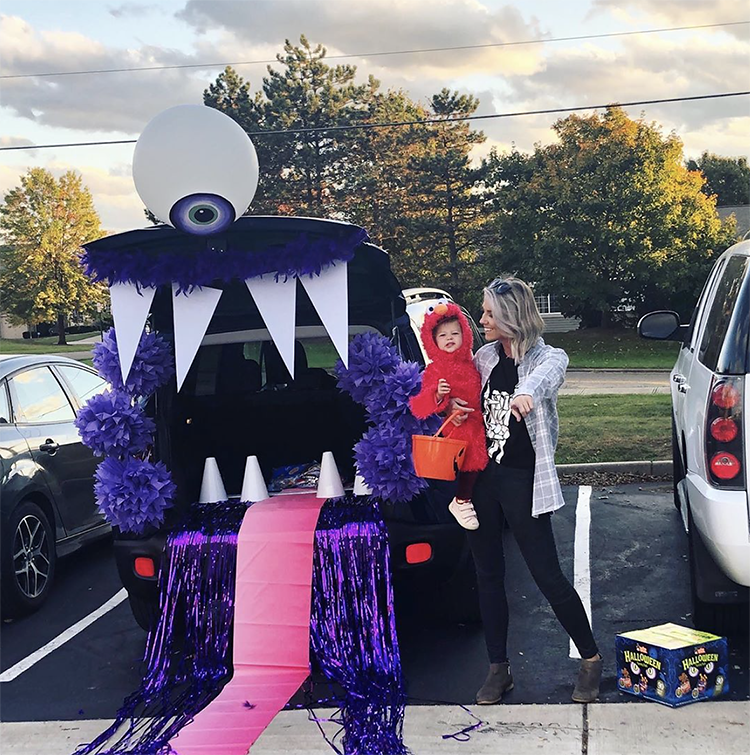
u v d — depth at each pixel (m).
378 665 3.90
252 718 3.61
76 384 6.79
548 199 34.66
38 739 3.77
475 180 40.88
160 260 4.05
